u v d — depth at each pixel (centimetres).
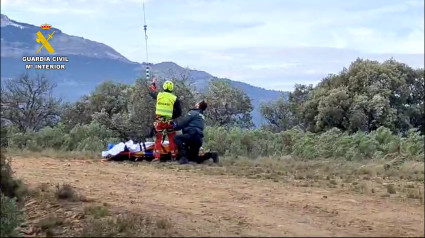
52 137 1911
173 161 1389
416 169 1214
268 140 1864
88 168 1234
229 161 1389
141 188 977
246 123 3869
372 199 880
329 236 657
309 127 4338
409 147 1519
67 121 3878
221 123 3678
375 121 3912
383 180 1086
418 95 4294
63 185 918
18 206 821
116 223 716
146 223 723
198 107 1405
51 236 698
